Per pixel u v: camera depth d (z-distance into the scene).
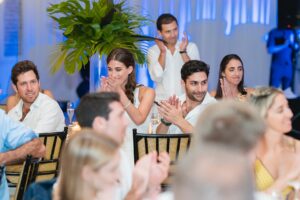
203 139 1.51
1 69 7.45
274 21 7.74
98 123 2.62
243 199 1.28
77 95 7.56
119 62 4.29
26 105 4.59
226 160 1.31
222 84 5.04
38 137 3.64
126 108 4.27
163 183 3.70
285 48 7.74
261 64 7.77
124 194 2.60
